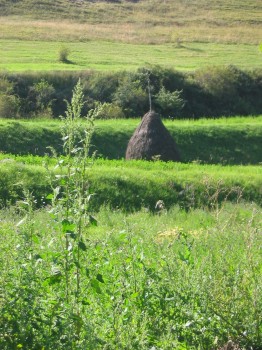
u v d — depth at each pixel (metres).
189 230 17.72
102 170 27.95
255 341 8.26
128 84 56.59
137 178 27.47
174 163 34.94
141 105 56.38
